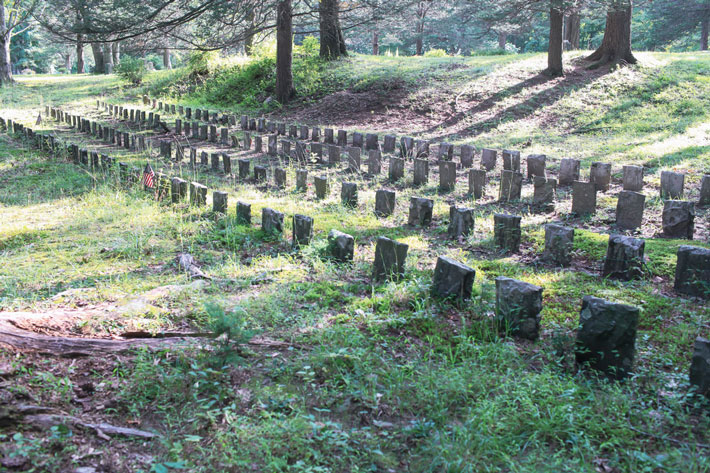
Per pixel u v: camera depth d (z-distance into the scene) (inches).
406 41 2118.6
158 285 221.5
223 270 240.5
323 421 132.8
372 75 922.7
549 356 164.7
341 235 249.3
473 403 139.3
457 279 201.6
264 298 204.4
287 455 118.6
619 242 231.1
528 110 727.7
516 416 132.2
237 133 713.0
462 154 492.1
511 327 180.7
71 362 149.9
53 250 274.1
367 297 212.5
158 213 345.1
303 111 856.3
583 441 124.3
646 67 807.1
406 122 751.1
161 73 1245.1
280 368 154.5
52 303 197.8
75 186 430.3
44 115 861.2
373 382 147.4
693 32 1686.8
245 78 1025.5
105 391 139.4
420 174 428.1
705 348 141.8
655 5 1574.8
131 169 428.8
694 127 581.9
